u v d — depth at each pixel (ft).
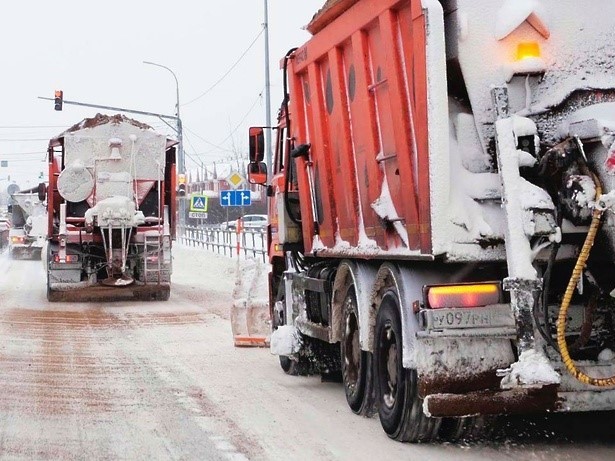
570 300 20.89
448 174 21.16
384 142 24.82
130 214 70.95
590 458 21.81
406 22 23.03
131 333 51.11
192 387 33.50
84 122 72.13
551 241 20.03
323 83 29.81
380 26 24.43
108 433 25.72
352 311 28.02
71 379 35.27
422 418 22.94
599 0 22.24
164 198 75.31
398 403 23.39
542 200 20.08
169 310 65.31
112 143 71.92
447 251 21.09
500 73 21.84
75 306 68.90
